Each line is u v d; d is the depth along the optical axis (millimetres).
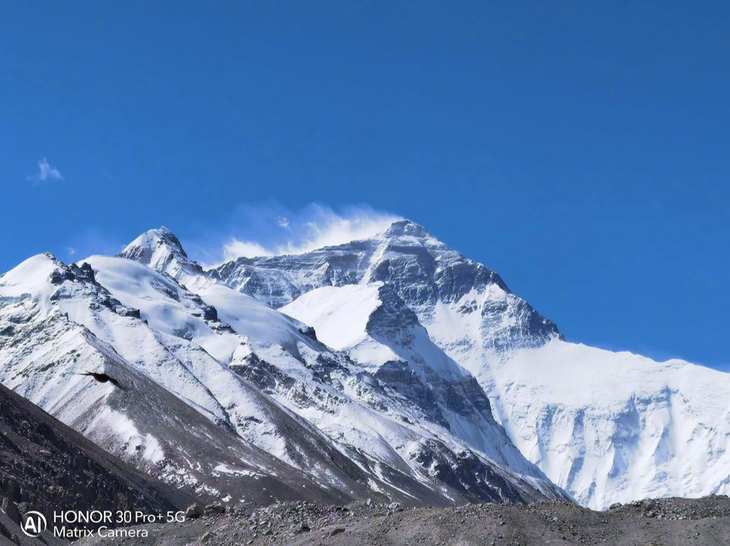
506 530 117375
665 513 121062
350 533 123875
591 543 114688
